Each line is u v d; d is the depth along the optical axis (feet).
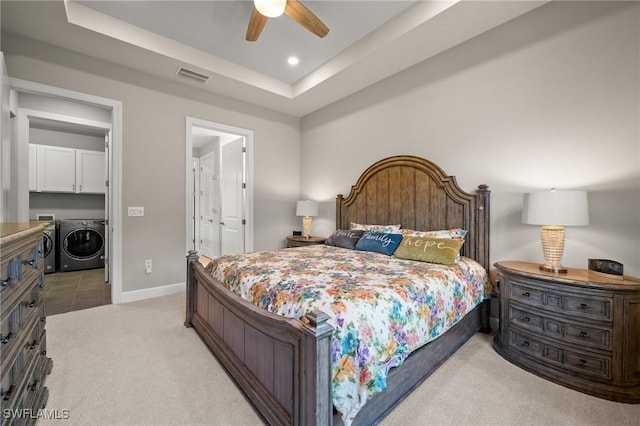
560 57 7.45
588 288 5.70
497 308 8.64
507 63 8.36
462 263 7.95
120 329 8.30
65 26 8.27
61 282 13.35
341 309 4.36
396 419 4.83
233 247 15.33
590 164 7.01
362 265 7.40
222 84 12.02
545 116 7.70
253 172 14.46
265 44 10.23
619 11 6.63
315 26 7.69
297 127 16.25
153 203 11.27
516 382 5.96
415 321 5.31
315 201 14.34
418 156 10.59
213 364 6.54
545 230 6.93
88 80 9.82
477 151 9.04
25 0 7.22
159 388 5.66
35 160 15.38
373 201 12.00
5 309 3.52
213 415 4.97
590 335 5.71
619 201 6.63
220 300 6.56
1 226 4.87
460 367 6.49
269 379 4.76
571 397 5.49
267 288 5.56
